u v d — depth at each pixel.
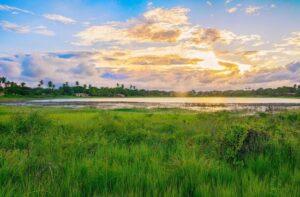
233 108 51.06
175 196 5.07
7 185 5.27
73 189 5.20
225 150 8.15
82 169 6.42
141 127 15.43
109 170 6.16
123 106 58.72
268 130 9.54
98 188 5.44
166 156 8.43
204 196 5.04
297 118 18.42
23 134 12.81
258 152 8.09
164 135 12.66
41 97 182.25
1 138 11.08
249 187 5.28
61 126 15.10
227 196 4.96
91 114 26.23
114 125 14.85
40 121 14.79
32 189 5.27
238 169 6.80
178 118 23.36
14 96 169.75
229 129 8.84
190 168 6.24
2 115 21.83
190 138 11.55
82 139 10.32
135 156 7.86
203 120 19.75
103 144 9.83
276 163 7.36
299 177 6.04
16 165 6.55
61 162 7.21
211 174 6.13
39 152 8.73
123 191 5.27
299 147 8.31
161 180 5.72
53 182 5.60
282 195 5.00
